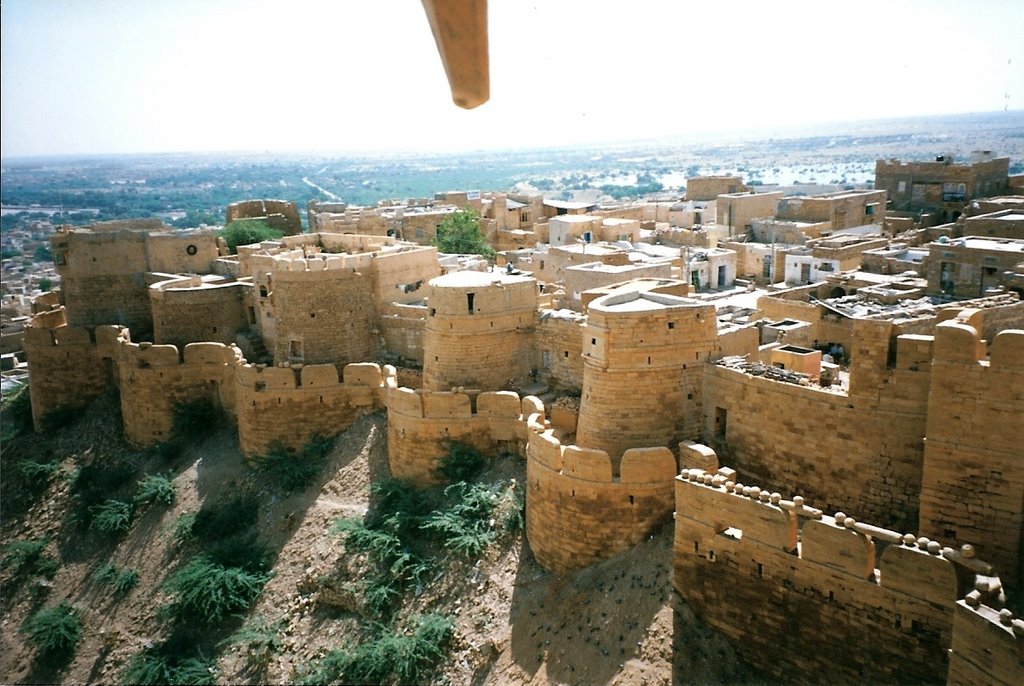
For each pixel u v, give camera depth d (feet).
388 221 234.99
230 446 149.38
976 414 71.20
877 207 242.78
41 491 159.12
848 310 124.67
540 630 91.15
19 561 143.95
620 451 96.84
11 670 125.59
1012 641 53.57
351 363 149.48
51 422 172.14
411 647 97.30
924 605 63.98
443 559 108.27
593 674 81.30
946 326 72.02
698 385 97.45
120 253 176.55
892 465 80.64
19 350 270.05
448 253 229.66
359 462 131.64
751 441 92.07
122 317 177.99
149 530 138.92
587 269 147.84
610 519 91.35
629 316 94.99
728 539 76.43
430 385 127.24
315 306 146.51
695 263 193.36
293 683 103.76
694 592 80.18
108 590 131.03
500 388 125.29
